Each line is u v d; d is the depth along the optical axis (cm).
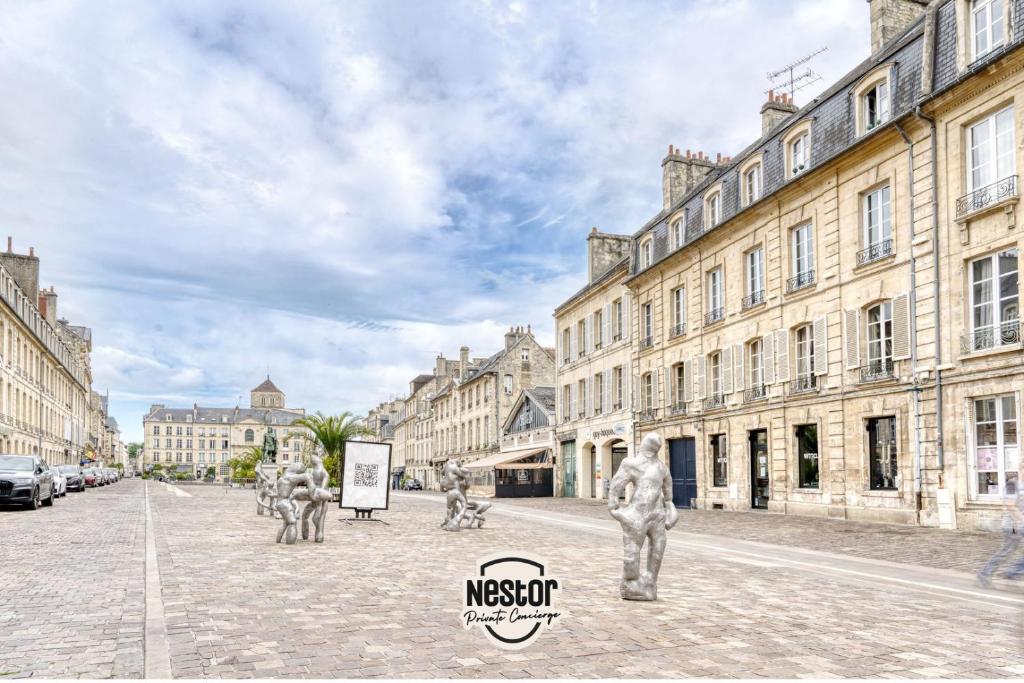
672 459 3136
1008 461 1661
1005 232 1680
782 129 2467
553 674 554
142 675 541
